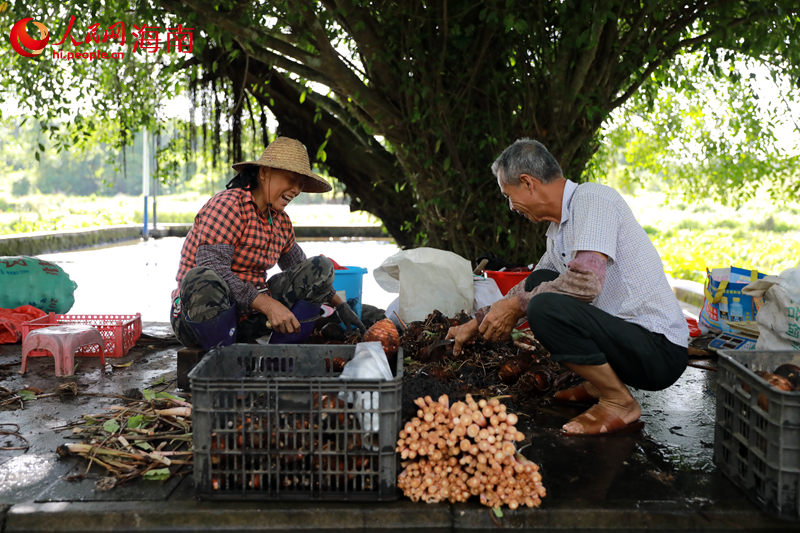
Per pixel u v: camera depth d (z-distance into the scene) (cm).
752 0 507
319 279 368
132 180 5006
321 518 224
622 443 288
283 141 354
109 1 619
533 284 323
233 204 346
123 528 222
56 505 228
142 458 260
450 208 626
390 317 485
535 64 586
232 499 231
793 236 1772
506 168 298
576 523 226
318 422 229
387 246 1641
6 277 504
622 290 294
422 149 626
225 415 231
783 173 788
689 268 1102
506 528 224
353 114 655
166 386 369
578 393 339
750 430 235
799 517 220
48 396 350
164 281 1013
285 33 570
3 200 3578
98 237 1712
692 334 502
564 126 587
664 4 557
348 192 815
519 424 312
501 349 386
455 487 232
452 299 464
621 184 998
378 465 230
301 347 276
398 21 580
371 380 226
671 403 350
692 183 884
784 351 268
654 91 699
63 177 4953
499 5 554
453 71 609
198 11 534
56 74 694
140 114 757
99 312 730
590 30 508
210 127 738
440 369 343
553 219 303
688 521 225
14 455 271
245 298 342
